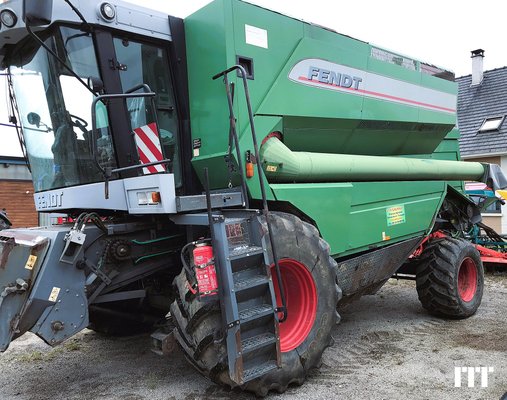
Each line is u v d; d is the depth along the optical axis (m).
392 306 6.55
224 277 3.08
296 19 4.38
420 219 5.61
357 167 4.66
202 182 4.11
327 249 3.87
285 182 4.13
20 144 4.46
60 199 3.96
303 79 4.38
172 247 4.02
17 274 3.23
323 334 3.75
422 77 5.90
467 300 5.88
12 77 4.25
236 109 3.79
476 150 15.55
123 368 4.27
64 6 3.50
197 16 4.01
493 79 18.75
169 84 4.08
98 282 3.59
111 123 3.65
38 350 4.88
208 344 3.11
